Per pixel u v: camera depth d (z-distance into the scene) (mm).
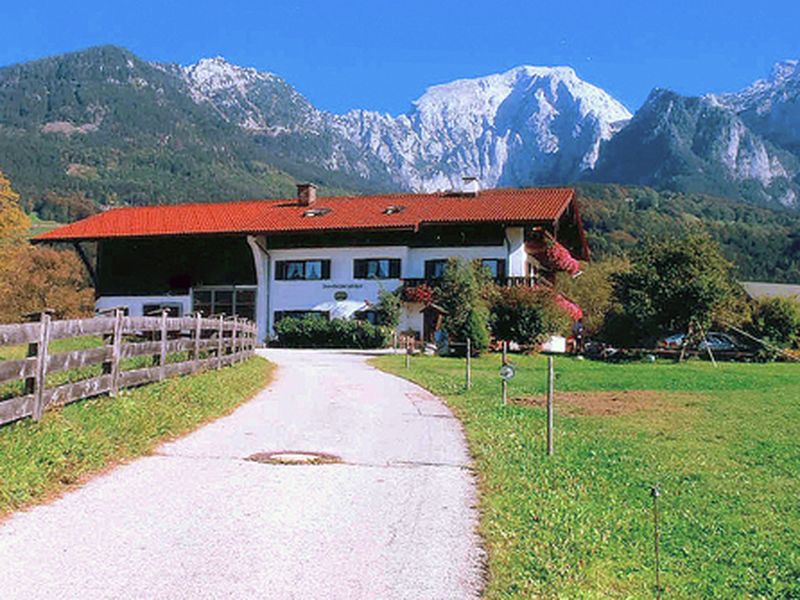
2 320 50844
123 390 11398
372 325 41062
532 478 8828
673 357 35688
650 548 6641
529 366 29109
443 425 12617
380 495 7816
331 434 11219
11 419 7988
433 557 6035
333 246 44375
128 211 51781
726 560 6477
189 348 15086
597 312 53938
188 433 10484
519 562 5941
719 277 35250
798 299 43875
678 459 10922
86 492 7289
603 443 11875
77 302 54250
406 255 43219
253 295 45625
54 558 5586
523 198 44906
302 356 31531
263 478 8211
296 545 6164
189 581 5297
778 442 12703
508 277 40750
